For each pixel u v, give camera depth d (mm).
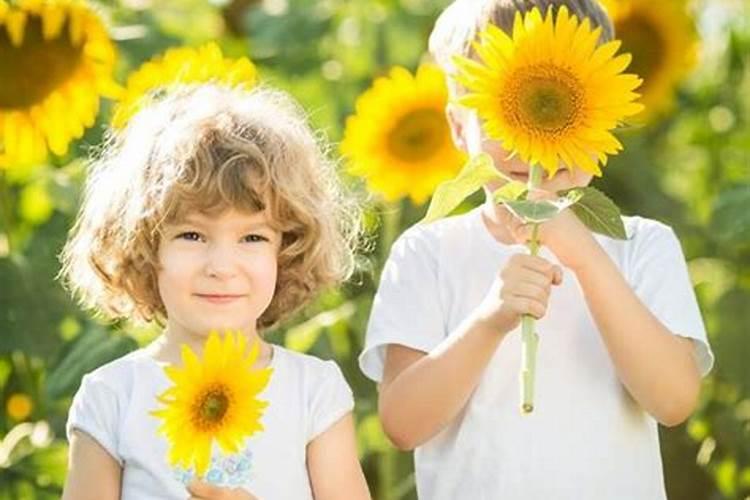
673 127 6855
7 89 4688
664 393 3404
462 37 3559
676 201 6141
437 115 4730
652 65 5777
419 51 5812
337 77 5742
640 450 3494
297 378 3266
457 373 3361
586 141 3057
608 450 3457
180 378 2887
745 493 5492
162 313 3322
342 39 5801
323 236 3297
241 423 2902
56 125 4727
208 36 5703
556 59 3049
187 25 5758
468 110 3395
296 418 3238
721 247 5941
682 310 3492
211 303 3154
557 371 3459
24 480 4641
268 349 3277
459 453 3480
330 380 3291
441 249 3580
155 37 5164
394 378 3562
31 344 4641
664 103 5832
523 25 3143
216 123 3211
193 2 5840
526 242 3369
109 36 4727
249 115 3260
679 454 5543
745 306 5516
